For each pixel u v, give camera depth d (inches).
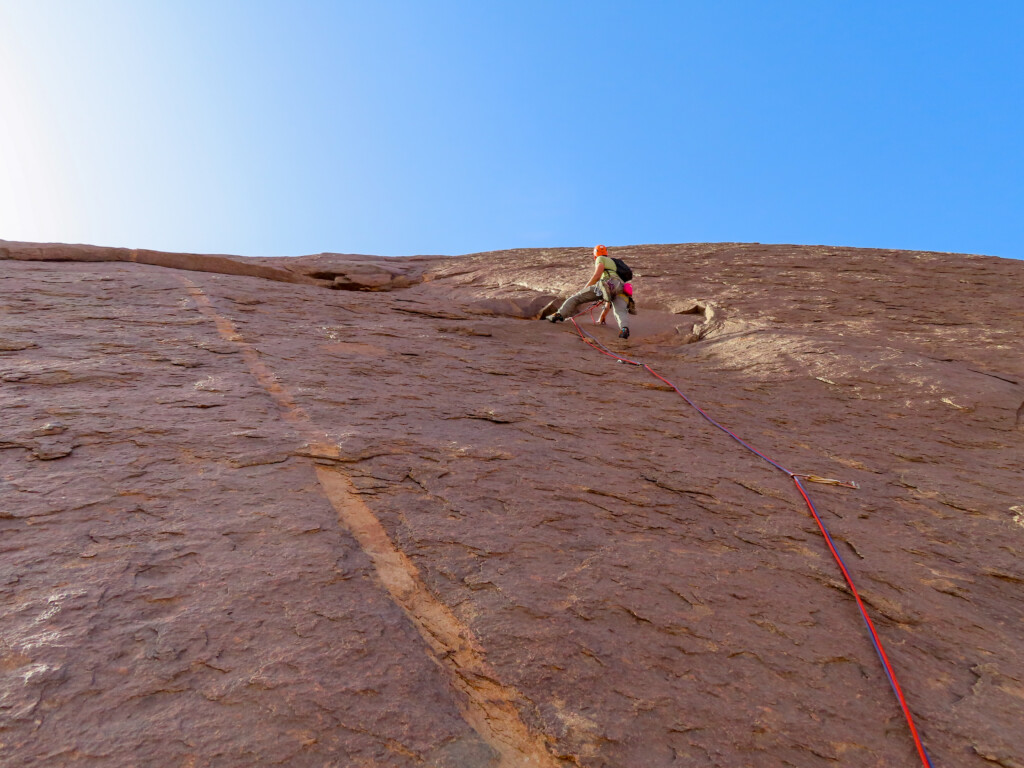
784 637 84.7
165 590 76.4
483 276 379.9
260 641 70.7
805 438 161.9
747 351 231.3
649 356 241.0
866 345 229.1
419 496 106.3
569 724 67.2
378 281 376.8
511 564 91.9
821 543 110.2
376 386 158.9
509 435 140.6
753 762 65.2
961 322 263.3
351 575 84.1
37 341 152.6
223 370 150.9
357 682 67.7
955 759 68.4
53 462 100.3
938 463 151.1
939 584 101.3
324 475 108.3
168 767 55.8
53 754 55.4
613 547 100.6
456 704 68.4
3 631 67.2
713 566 99.1
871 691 77.1
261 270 339.9
